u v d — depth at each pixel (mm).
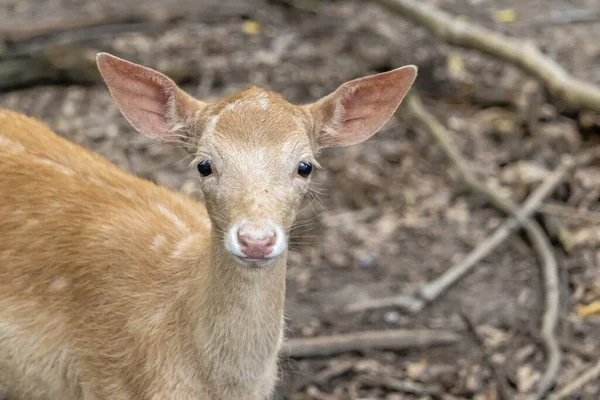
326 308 7227
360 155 9297
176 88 4504
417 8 10945
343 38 11828
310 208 8453
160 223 5113
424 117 9758
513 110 10172
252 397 4727
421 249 8000
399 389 6473
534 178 8781
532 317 7133
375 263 7809
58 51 10086
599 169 8992
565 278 7543
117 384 4887
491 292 7461
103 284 4906
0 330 5023
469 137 9711
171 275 4844
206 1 12734
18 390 5211
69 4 12469
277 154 4133
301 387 6445
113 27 11594
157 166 8875
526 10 12875
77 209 5109
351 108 4668
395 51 11492
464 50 11562
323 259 7840
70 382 5051
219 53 11156
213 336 4488
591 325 7027
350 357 6738
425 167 9172
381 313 7207
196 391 4684
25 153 5289
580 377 6492
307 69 10938
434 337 6887
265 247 3854
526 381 6480
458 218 8414
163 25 11828
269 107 4289
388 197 8695
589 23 12391
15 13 12062
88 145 9141
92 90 10141
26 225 5070
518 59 10008
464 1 13242
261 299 4379
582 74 10695
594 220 8258
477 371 6598
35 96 9945
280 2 12758
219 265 4348
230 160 4113
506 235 8039
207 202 4258
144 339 4773
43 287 4977
